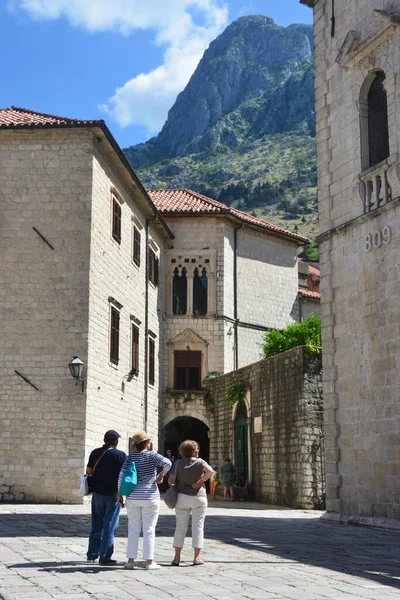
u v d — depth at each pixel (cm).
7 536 1536
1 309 2750
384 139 2094
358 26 2100
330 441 2091
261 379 3191
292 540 1571
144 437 1155
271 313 4456
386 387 1892
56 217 2800
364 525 1894
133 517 1132
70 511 2259
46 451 2661
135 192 3459
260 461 3138
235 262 4275
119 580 1004
